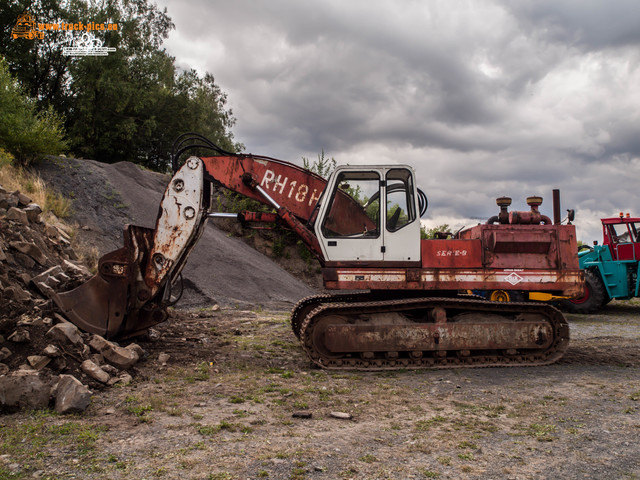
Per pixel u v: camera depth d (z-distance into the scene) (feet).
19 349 16.96
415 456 11.39
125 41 95.25
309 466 10.76
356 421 13.98
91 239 42.98
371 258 21.95
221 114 128.88
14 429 12.73
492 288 21.90
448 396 16.61
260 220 23.66
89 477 10.11
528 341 21.79
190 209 22.04
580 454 11.51
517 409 15.07
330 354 21.36
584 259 47.39
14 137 46.11
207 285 44.16
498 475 10.37
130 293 21.44
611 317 42.63
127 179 58.39
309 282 63.46
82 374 16.92
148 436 12.53
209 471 10.45
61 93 89.25
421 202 25.02
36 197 41.55
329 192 22.33
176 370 19.33
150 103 97.30
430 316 22.12
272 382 18.29
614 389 17.40
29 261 25.46
